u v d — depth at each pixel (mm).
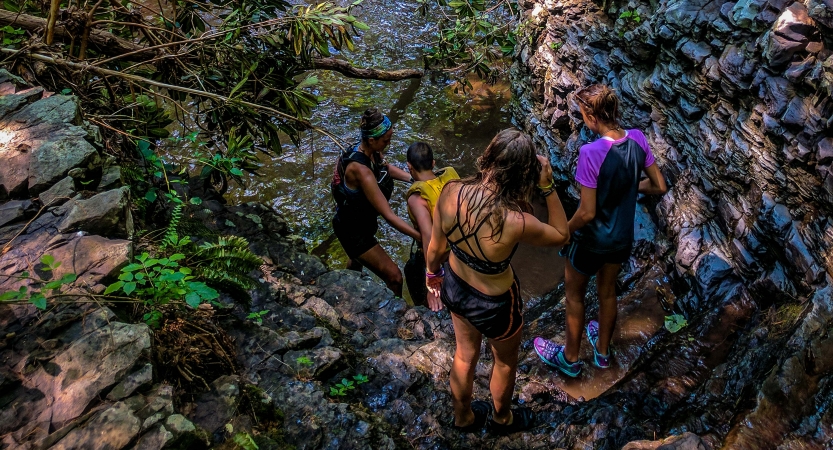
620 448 2975
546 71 6203
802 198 3504
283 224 4727
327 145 6766
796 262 3473
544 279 4992
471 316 2570
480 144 6816
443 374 3506
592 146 2947
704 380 3352
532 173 2324
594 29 5391
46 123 3191
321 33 4879
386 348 3633
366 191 3996
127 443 1987
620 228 3092
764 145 3715
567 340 3676
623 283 4617
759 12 3771
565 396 3674
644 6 4840
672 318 4062
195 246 3107
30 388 2129
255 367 2848
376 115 3801
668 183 4688
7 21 4547
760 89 3678
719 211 4172
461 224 2408
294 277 4152
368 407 3123
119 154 3912
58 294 2373
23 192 2875
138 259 2527
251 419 2465
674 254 4434
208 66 5023
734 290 3930
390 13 9141
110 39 4887
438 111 7340
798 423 2689
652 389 3395
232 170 4363
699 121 4324
